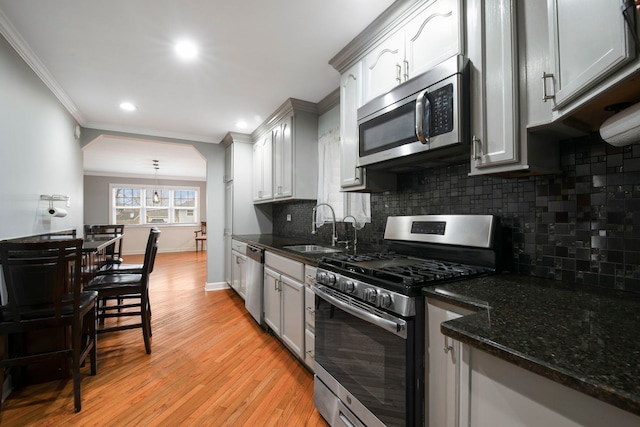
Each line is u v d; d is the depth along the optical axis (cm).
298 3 160
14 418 162
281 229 411
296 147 302
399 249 183
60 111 279
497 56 115
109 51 207
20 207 202
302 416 165
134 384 195
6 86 183
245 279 336
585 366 54
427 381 109
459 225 148
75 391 168
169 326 297
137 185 863
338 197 278
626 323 76
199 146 439
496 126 115
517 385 68
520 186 136
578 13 78
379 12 167
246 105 311
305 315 200
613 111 92
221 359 229
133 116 344
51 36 189
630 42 61
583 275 114
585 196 114
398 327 110
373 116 169
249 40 194
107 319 315
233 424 158
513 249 138
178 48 204
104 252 374
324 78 248
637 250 101
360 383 133
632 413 45
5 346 166
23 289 161
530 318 80
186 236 918
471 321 79
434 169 181
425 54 143
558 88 86
